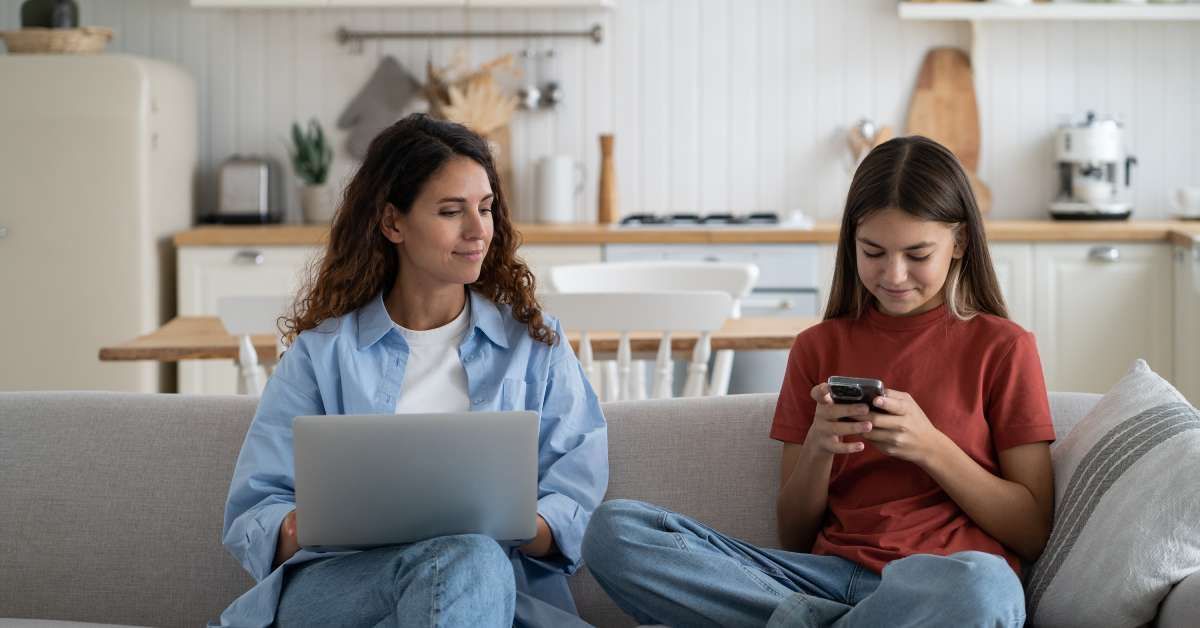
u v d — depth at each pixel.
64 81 4.73
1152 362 4.73
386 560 1.79
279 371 2.09
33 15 4.88
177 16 5.34
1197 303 4.43
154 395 2.27
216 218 5.24
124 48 5.34
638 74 5.34
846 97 5.29
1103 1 4.97
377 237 2.11
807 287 4.80
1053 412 2.16
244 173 5.20
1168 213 5.23
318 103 5.38
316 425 1.72
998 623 1.64
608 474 2.16
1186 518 1.71
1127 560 1.72
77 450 2.19
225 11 5.35
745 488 2.17
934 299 2.06
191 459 2.18
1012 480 1.96
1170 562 1.71
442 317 2.13
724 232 4.80
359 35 5.34
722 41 5.31
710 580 1.86
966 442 1.95
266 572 1.91
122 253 4.77
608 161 5.26
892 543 1.89
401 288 2.13
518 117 5.39
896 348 2.03
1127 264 4.72
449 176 2.04
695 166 5.35
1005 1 4.97
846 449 1.88
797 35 5.29
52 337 4.79
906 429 1.86
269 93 5.37
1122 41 5.21
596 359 3.34
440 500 1.76
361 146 5.38
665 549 1.88
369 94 5.36
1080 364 4.77
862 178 2.01
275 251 4.89
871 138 5.17
